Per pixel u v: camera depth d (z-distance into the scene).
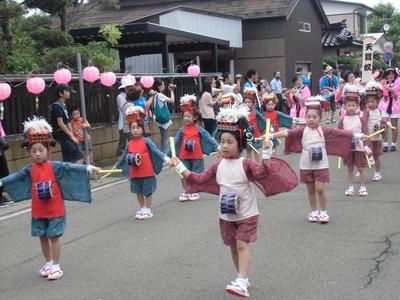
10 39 14.52
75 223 7.97
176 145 9.17
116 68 18.94
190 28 20.83
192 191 5.18
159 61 21.55
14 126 11.10
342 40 31.75
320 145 7.20
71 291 5.29
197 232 7.08
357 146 8.60
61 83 10.51
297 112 14.71
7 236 7.55
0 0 13.82
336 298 4.76
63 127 9.85
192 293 5.05
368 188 9.32
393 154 12.82
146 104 12.55
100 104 13.69
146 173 7.90
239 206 4.85
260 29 25.17
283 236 6.69
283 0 25.39
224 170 4.92
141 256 6.22
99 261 6.14
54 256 5.68
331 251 6.05
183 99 9.08
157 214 8.22
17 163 11.08
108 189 10.58
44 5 16.86
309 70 27.81
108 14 26.50
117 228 7.55
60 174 5.69
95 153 13.52
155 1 26.98
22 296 5.23
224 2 26.38
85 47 16.48
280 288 5.05
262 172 4.78
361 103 9.88
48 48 16.25
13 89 11.04
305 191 9.32
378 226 6.97
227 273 5.53
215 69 20.94
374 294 4.81
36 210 5.65
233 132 4.84
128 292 5.16
